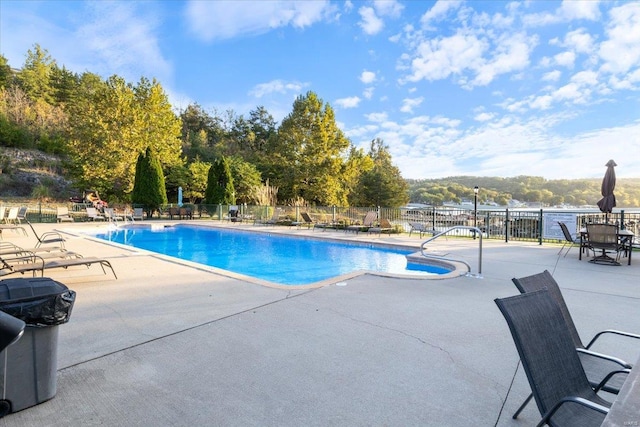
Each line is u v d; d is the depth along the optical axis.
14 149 31.88
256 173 28.73
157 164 22.19
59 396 2.16
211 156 39.41
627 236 7.12
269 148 31.62
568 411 1.50
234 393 2.22
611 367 2.04
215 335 3.19
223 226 16.78
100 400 2.13
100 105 24.42
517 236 12.09
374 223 15.20
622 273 6.07
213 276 5.72
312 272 8.05
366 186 38.28
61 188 29.92
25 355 2.01
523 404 1.91
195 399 2.15
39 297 2.06
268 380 2.38
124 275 5.79
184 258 9.74
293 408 2.05
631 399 1.07
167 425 1.89
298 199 27.06
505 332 3.28
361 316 3.73
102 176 23.91
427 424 1.90
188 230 16.78
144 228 17.22
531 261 7.31
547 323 1.66
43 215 20.08
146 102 26.91
